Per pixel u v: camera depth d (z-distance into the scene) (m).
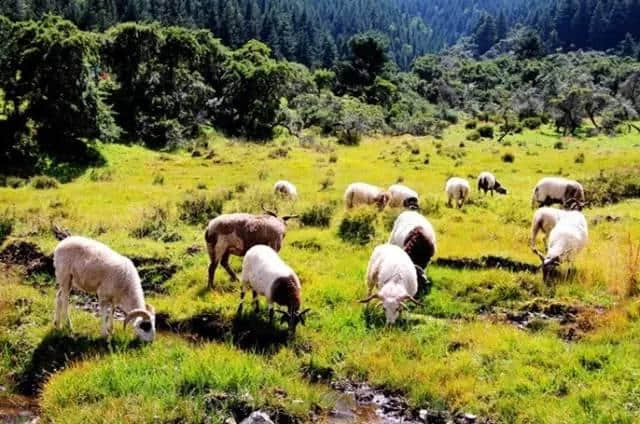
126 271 10.51
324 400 9.15
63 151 42.44
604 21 199.75
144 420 8.04
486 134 65.69
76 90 43.22
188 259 14.91
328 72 105.38
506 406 8.77
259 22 139.62
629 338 10.66
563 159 40.72
